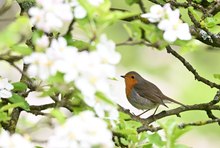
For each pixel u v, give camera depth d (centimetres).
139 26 735
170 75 2278
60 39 638
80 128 600
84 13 674
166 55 2295
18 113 940
